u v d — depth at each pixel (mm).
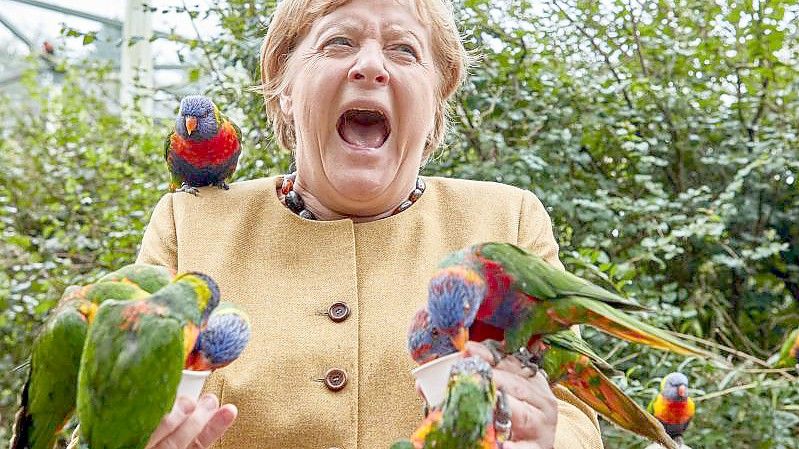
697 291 2314
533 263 1087
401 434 1205
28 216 3021
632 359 2117
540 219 1359
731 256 2367
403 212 1345
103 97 4035
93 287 1075
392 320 1256
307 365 1227
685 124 2412
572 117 2371
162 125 3279
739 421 2016
